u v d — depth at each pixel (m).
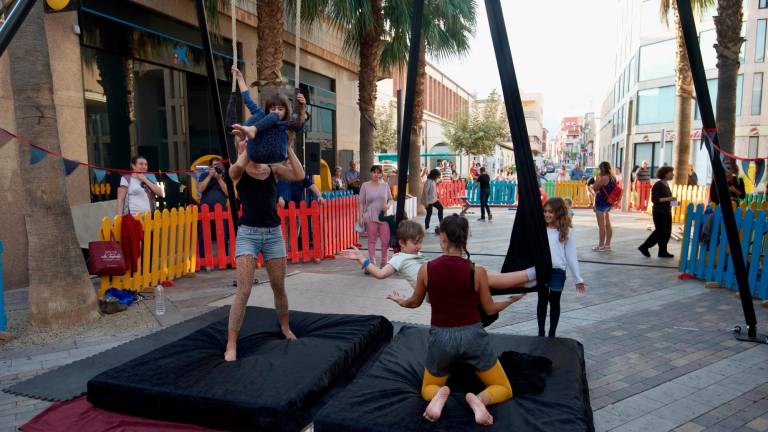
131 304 6.29
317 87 16.31
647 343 4.90
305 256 9.12
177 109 10.93
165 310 6.08
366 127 14.26
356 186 15.64
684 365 4.37
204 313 5.88
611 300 6.45
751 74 29.22
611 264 8.72
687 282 7.37
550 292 4.31
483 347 3.05
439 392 2.94
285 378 3.43
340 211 10.20
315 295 6.75
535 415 2.91
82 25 8.20
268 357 3.78
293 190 9.27
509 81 3.71
